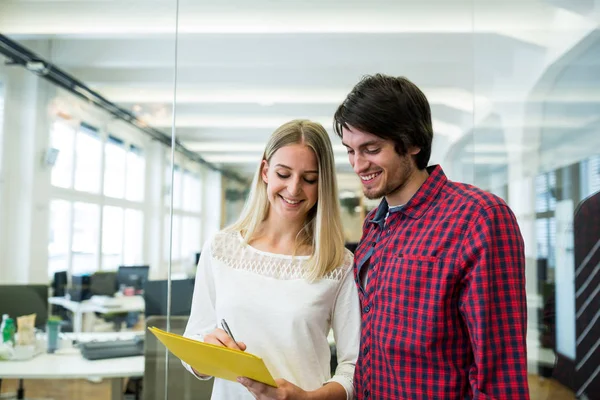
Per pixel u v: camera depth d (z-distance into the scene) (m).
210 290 1.25
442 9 2.97
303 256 1.22
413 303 0.96
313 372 1.16
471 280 0.89
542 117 2.91
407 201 1.04
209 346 0.88
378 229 1.13
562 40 2.85
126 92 4.29
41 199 4.12
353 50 3.53
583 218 2.63
